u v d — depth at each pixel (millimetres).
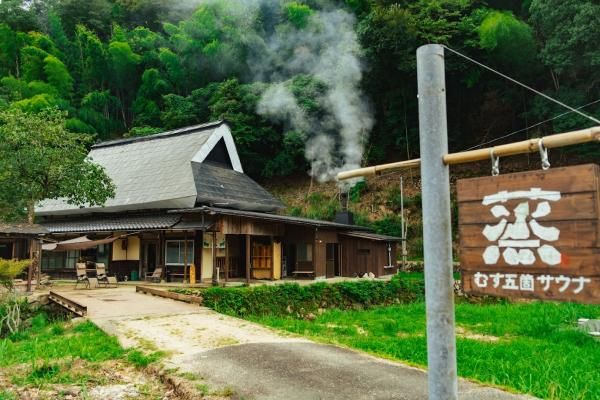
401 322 14438
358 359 7727
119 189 23781
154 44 47250
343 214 28219
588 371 8000
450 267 3402
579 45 23781
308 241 22531
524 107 30547
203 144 24547
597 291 2771
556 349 10180
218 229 18578
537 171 3096
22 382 6793
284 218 20812
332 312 16859
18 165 18188
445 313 3326
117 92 47312
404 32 29719
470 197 3414
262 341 9016
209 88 40938
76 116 40875
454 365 3307
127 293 16484
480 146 33375
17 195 18859
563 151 28297
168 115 39625
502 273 3201
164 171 23562
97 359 7934
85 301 14281
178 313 12359
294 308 16609
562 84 28250
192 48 42219
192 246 20188
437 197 3430
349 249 25219
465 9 31141
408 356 9125
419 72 3605
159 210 22297
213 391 6051
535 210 3080
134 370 7453
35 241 18156
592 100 25625
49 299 14898
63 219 25531
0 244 20812
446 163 3469
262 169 39156
